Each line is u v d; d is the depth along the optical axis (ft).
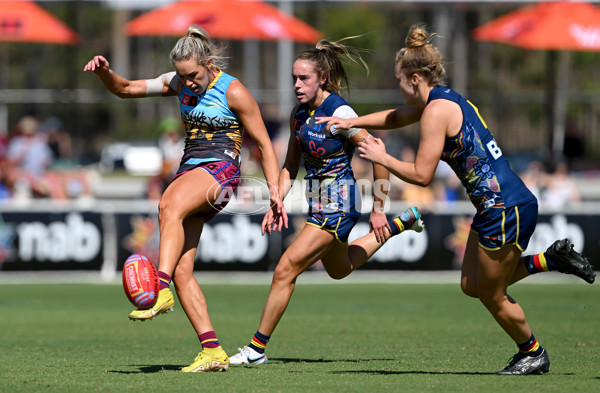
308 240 62.03
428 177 53.06
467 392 48.98
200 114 57.93
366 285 131.54
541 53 395.96
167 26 169.89
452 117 52.75
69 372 57.72
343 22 314.35
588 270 54.90
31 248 130.93
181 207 55.83
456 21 247.29
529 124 242.37
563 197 162.09
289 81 208.74
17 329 87.76
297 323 92.79
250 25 168.66
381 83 317.63
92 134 294.25
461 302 112.88
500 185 53.01
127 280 51.88
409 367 60.90
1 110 235.40
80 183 168.66
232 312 103.14
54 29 173.27
